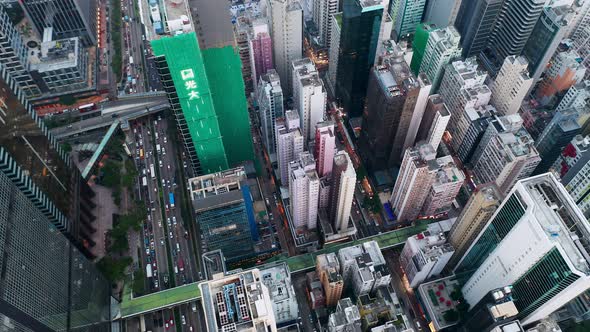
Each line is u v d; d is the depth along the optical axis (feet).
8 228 642.22
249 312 541.75
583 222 652.48
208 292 555.69
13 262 631.97
